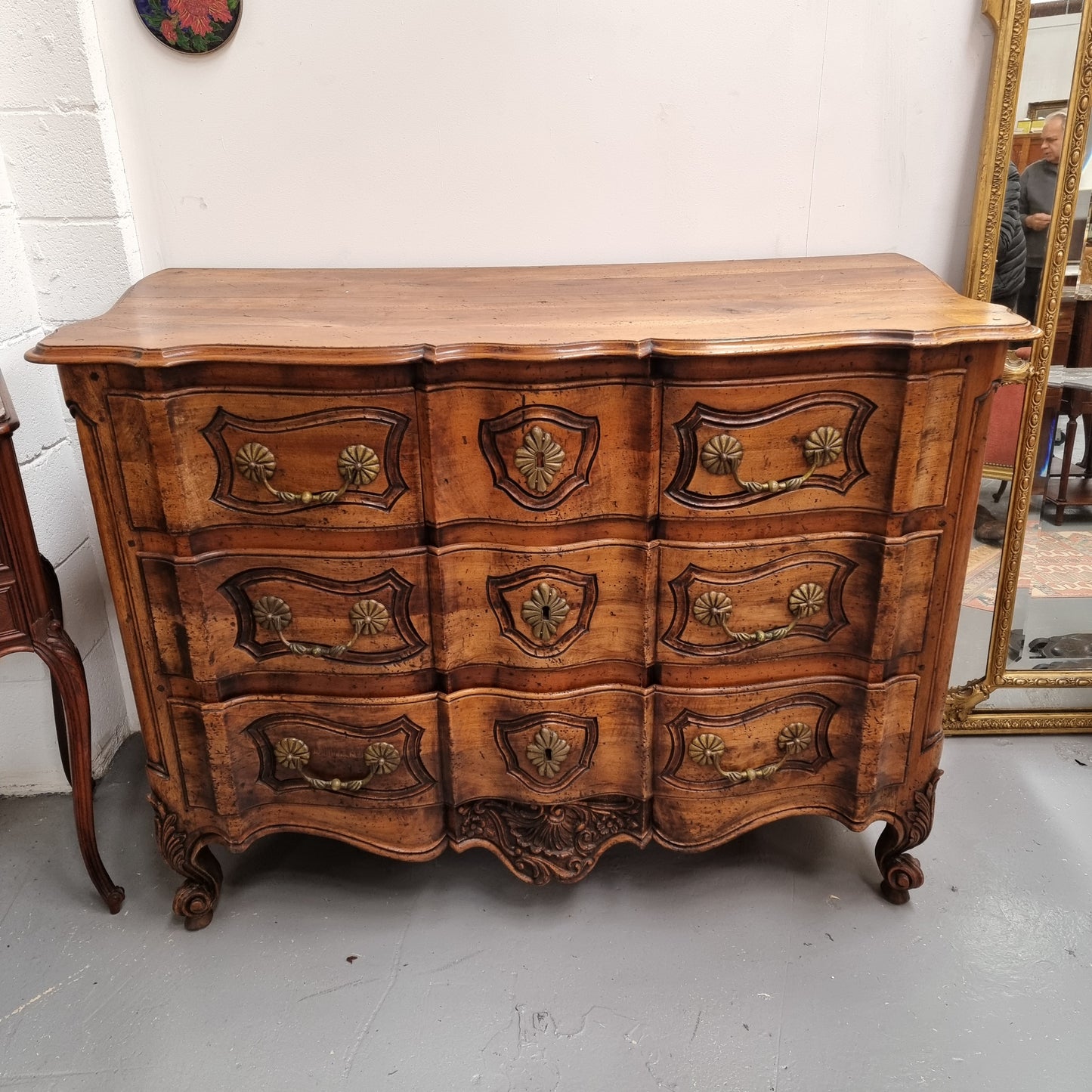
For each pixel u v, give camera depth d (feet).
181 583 4.46
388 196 5.79
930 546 4.56
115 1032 4.78
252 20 5.37
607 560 4.53
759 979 4.99
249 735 4.90
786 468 4.35
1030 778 6.43
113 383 4.16
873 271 5.38
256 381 4.16
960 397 4.27
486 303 4.84
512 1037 4.69
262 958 5.20
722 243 5.91
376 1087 4.47
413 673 4.75
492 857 5.92
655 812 5.09
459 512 4.42
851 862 5.80
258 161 5.70
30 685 6.23
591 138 5.66
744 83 5.54
